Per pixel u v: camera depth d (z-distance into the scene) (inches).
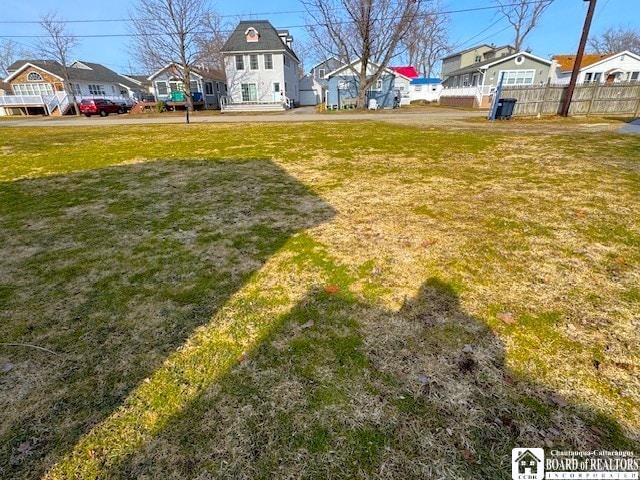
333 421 57.0
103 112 991.6
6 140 404.5
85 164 256.8
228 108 1008.9
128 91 1482.5
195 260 110.4
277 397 61.6
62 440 54.9
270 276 100.1
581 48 482.3
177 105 1111.6
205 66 1217.4
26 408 60.3
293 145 321.1
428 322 79.3
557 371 65.7
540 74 979.9
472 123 477.1
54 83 1190.9
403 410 58.6
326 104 1004.6
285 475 49.4
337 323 79.7
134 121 705.6
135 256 113.8
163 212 153.3
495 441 53.6
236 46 1053.2
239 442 54.1
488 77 998.4
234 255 113.0
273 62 1051.3
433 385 63.1
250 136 391.9
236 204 161.2
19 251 118.9
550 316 80.6
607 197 155.1
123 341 75.9
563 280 94.5
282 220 140.9
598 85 518.9
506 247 112.7
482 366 67.1
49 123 705.6
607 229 123.6
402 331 76.6
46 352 73.1
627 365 66.8
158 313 85.1
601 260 103.9
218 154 285.0
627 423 55.9
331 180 198.4
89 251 118.0
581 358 68.7
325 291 92.0
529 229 125.0
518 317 80.4
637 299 86.1
